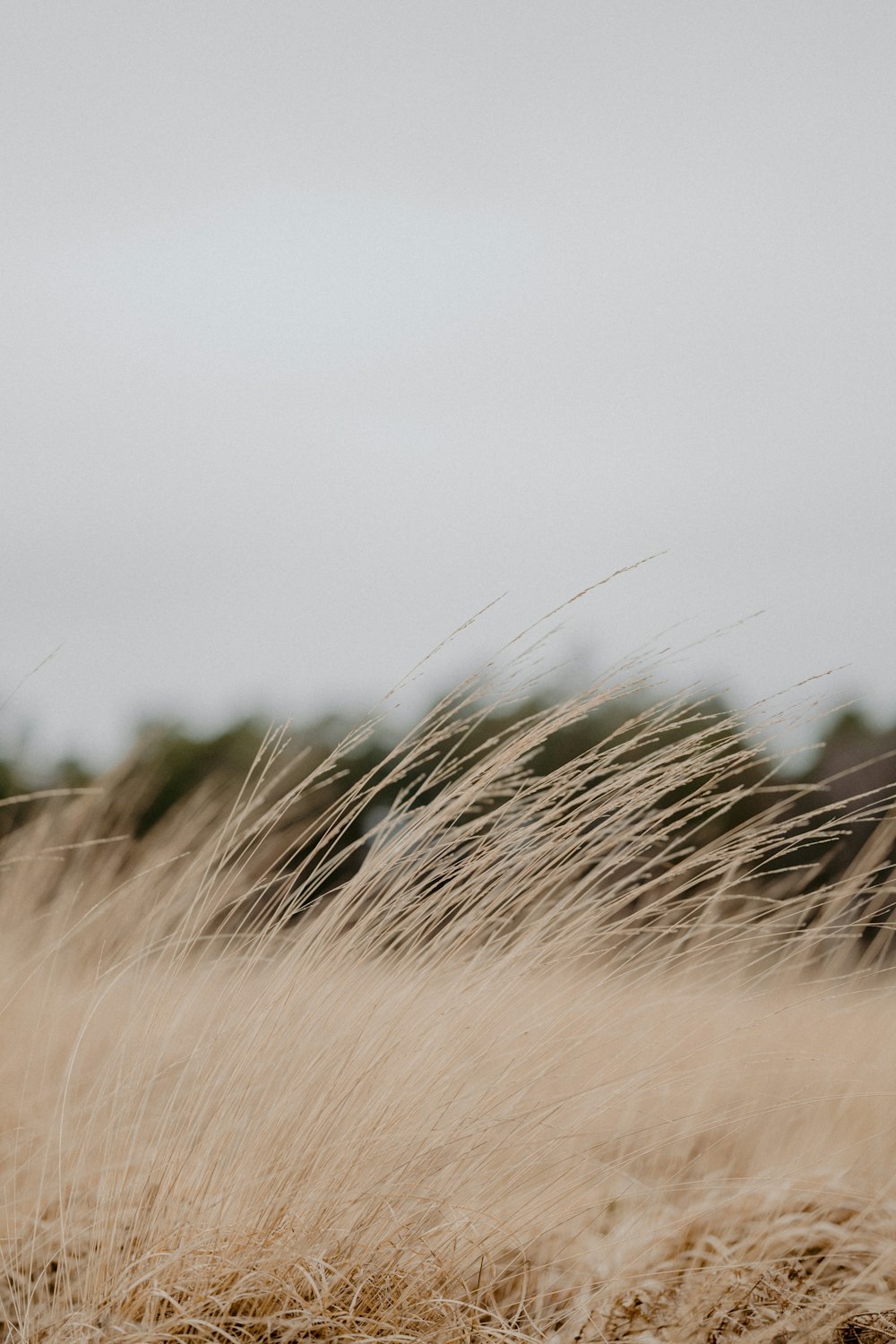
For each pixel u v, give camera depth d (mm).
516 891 2049
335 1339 1565
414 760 2152
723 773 2094
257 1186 1830
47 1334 1653
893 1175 2336
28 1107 2395
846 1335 1810
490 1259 1870
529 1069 1964
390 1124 1855
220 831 2146
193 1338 1563
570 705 2064
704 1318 1769
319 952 1982
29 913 3529
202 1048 1969
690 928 2111
